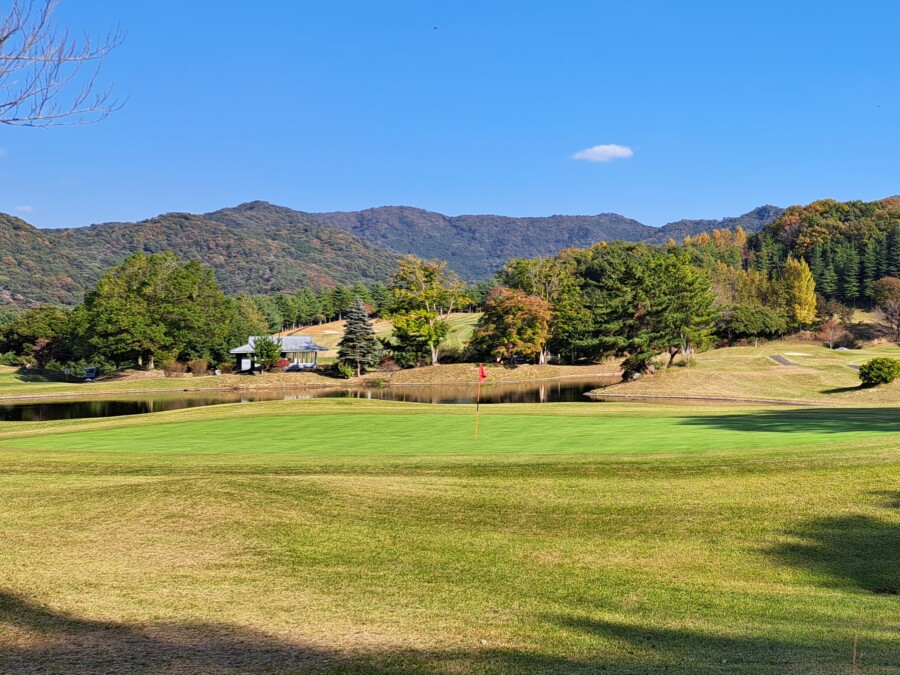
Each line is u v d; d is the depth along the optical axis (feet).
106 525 38.50
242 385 242.17
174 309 282.36
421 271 284.20
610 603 29.09
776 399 165.89
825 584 31.48
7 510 41.65
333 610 27.89
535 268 301.84
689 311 212.84
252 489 44.37
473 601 29.12
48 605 28.02
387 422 91.56
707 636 25.50
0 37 25.09
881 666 22.43
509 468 51.72
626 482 46.47
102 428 94.38
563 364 300.40
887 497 41.57
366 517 40.24
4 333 346.13
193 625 26.18
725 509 41.14
